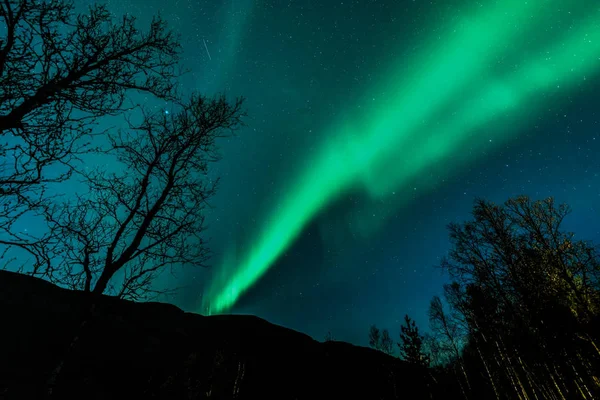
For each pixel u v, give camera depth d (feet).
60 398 35.65
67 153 14.02
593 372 39.93
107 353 51.60
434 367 84.38
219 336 87.20
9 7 12.00
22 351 39.68
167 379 40.52
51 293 55.52
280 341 98.94
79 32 15.23
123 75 16.49
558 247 46.47
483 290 57.11
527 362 51.21
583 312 41.91
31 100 12.60
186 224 23.25
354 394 80.89
